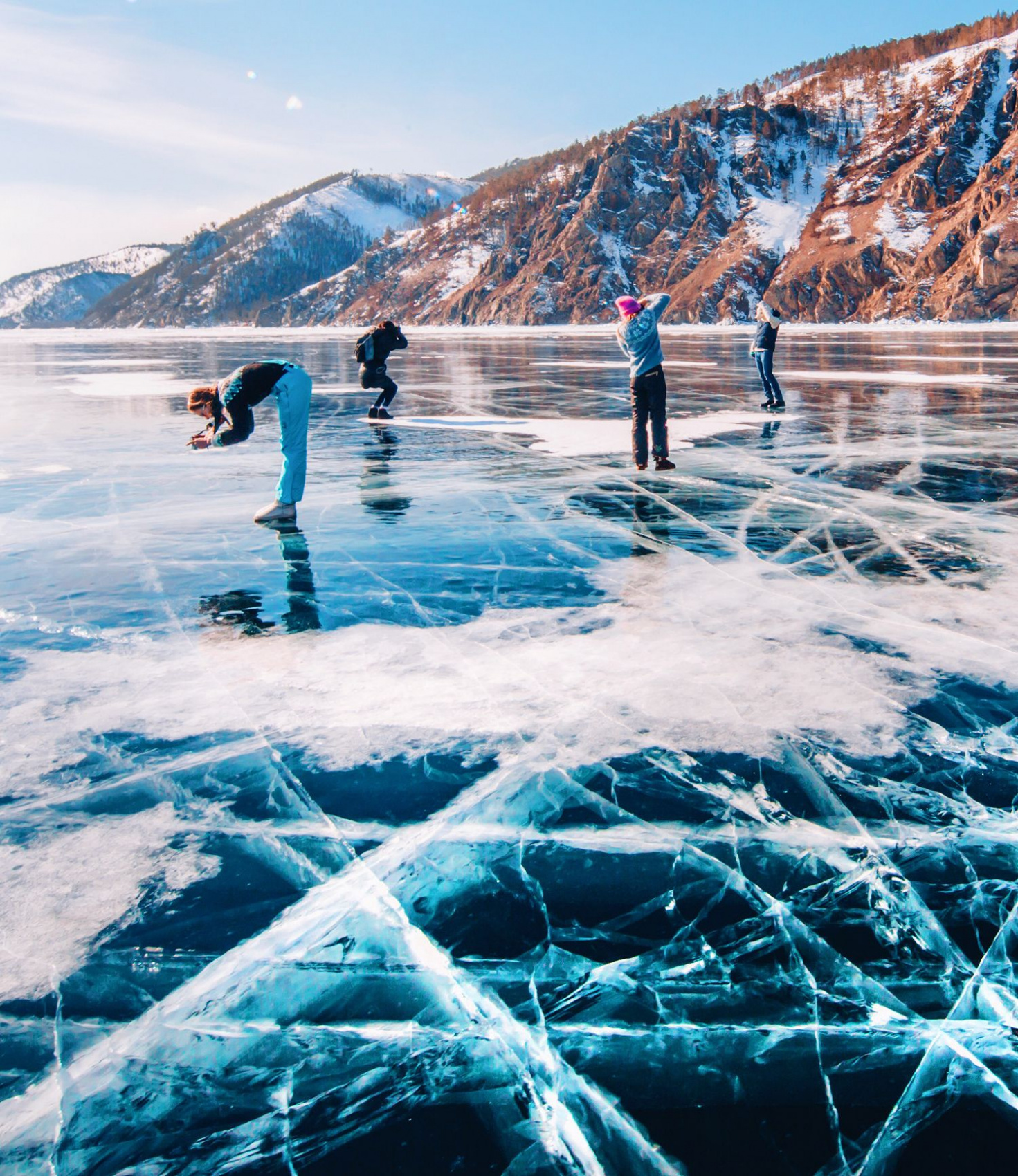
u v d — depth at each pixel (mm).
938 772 2129
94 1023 1349
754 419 9703
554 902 1649
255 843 1850
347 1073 1255
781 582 3797
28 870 1748
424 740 2309
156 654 2986
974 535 4605
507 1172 1084
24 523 5094
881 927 1570
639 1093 1210
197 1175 1094
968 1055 1278
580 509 5375
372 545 4531
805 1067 1255
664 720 2414
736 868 1752
